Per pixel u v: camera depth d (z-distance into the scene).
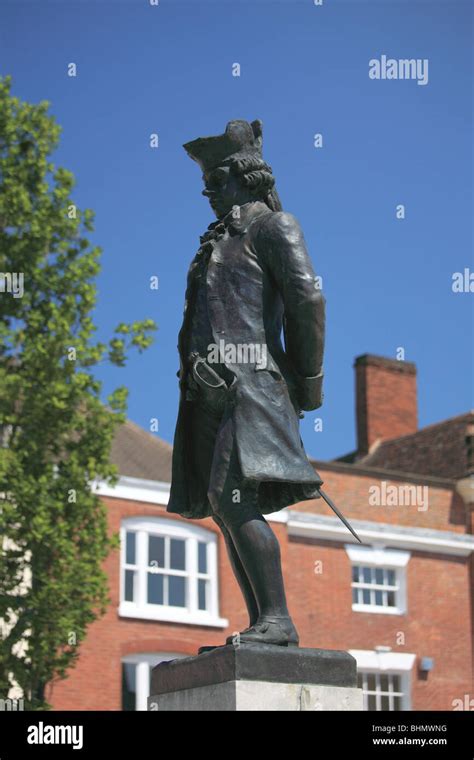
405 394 44.69
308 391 6.21
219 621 28.89
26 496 18.45
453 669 32.28
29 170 20.08
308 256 6.21
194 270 6.50
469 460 37.00
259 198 6.62
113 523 28.14
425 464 38.69
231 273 6.30
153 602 28.36
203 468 6.43
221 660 5.52
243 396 6.03
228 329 6.21
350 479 33.06
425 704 31.48
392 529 32.31
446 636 32.47
